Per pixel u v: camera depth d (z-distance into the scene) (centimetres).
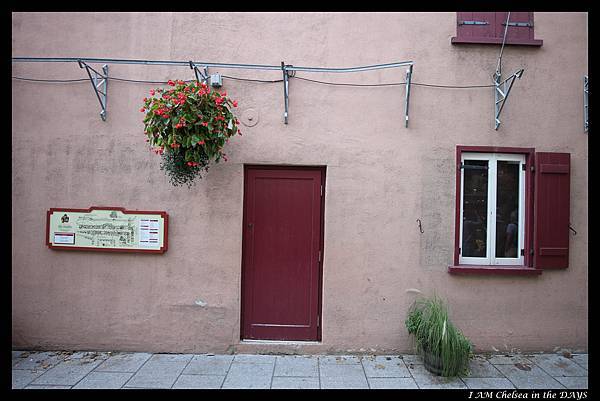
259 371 381
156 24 429
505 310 423
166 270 422
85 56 428
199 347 421
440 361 371
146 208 422
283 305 429
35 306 424
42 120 426
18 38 427
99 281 423
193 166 370
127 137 424
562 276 425
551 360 409
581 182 428
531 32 432
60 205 425
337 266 421
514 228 435
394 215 422
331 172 422
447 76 427
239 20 429
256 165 429
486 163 434
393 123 424
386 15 429
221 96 370
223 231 421
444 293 422
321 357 412
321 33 428
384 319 420
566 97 430
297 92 423
